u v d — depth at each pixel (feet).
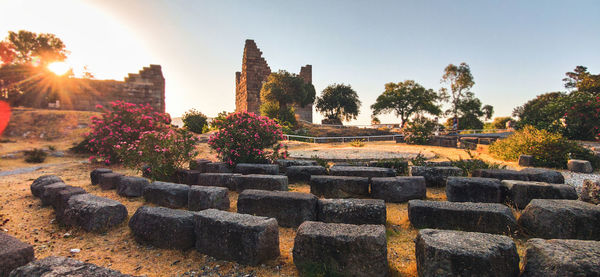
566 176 22.40
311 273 8.51
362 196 16.62
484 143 47.67
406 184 16.15
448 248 7.43
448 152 38.99
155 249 10.72
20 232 12.55
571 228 10.07
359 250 8.22
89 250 10.72
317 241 8.57
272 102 87.15
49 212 15.43
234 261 9.52
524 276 7.50
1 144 45.16
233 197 17.72
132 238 11.79
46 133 53.26
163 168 21.07
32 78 80.28
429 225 11.83
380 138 67.15
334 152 38.88
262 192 13.79
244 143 26.30
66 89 80.74
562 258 6.83
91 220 12.25
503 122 119.34
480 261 7.16
